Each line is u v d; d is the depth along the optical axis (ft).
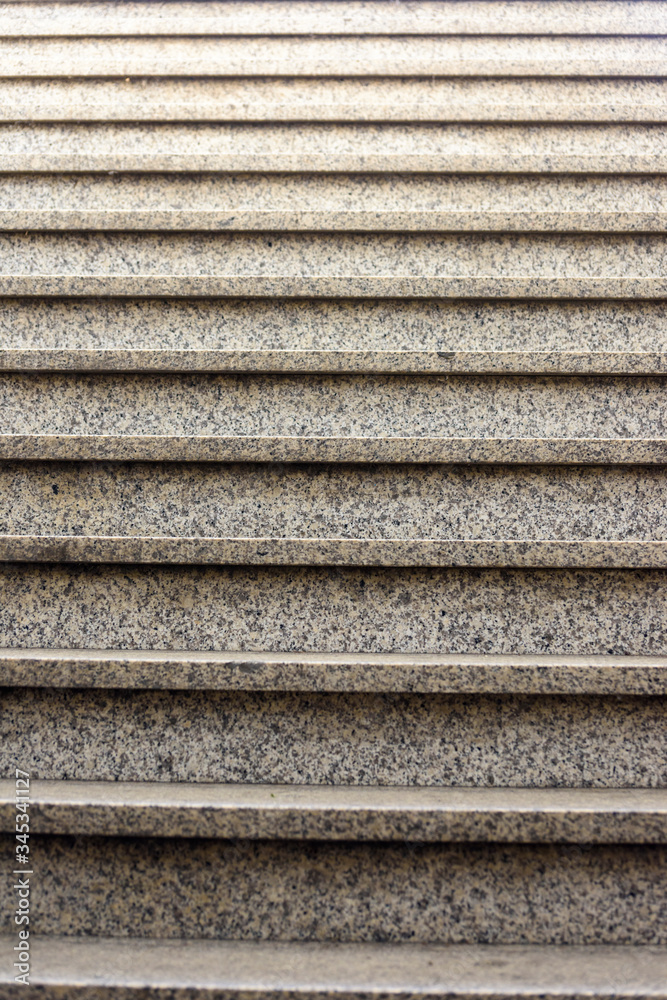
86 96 9.22
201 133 8.87
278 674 5.51
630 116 8.73
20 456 6.35
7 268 7.91
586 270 7.89
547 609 6.06
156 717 5.69
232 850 5.16
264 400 6.90
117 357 6.73
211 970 4.51
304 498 6.49
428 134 8.91
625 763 5.55
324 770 5.58
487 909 5.03
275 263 7.94
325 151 8.80
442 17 9.70
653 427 6.79
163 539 5.97
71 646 6.05
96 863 5.15
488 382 6.89
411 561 5.93
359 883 5.09
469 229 7.80
